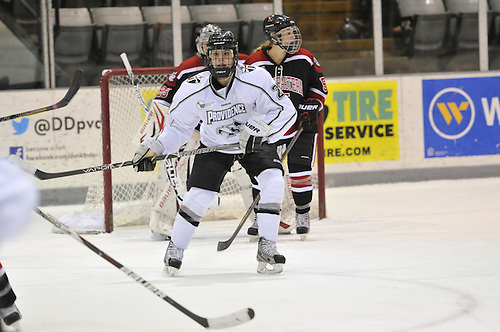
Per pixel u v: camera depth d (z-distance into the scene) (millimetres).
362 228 16500
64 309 9375
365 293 9883
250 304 9367
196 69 15195
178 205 15555
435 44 25844
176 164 15891
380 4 25312
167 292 10234
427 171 25344
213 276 11375
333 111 24469
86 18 23375
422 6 25625
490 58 26281
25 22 22891
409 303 9266
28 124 22406
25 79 23016
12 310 8289
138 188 18781
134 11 23797
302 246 14148
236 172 16141
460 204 20109
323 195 18250
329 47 25312
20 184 4574
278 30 14141
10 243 15461
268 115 11305
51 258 13477
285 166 16188
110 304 9586
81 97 22703
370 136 24812
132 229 17703
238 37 24719
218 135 11484
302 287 10352
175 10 24062
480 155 25703
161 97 15523
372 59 25516
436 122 25297
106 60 23641
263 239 11414
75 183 22750
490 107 25719
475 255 12703
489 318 8461
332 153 24594
